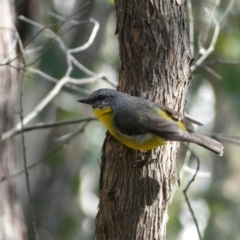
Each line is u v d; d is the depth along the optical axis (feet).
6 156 40.83
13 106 41.09
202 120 66.49
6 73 40.22
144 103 26.08
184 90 26.71
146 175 25.91
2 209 40.40
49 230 65.16
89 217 71.05
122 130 26.21
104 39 62.08
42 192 65.26
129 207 25.85
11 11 41.04
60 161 64.08
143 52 25.66
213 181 67.62
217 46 55.88
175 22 25.63
